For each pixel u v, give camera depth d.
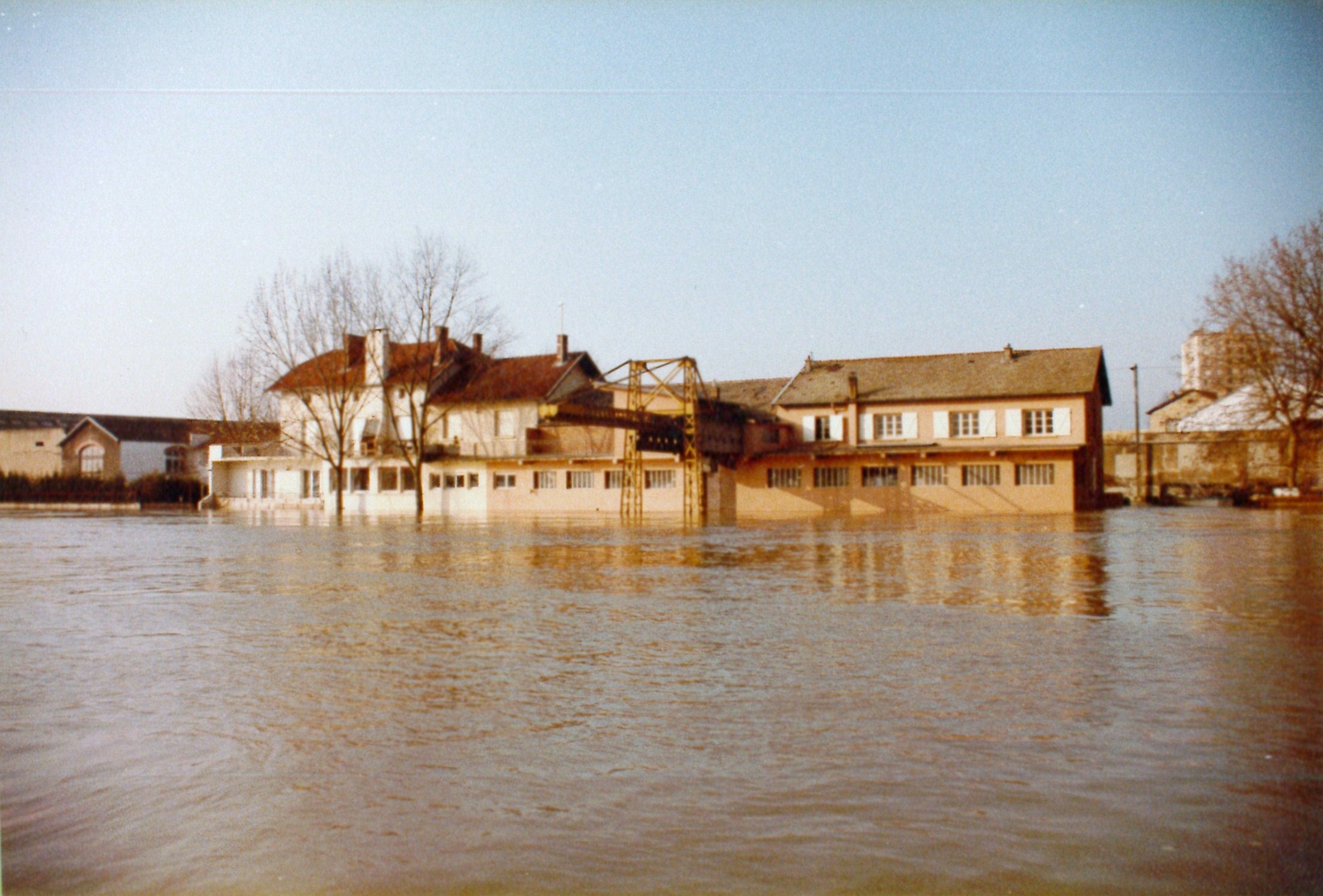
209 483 74.69
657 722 6.69
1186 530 29.78
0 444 90.31
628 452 54.41
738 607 12.52
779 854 4.53
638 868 4.40
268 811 5.11
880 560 19.84
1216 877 4.27
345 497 68.31
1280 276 44.94
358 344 63.41
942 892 4.18
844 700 7.21
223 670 8.54
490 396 64.25
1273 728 6.33
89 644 9.95
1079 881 4.25
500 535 32.16
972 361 55.88
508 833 4.79
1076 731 6.29
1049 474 50.78
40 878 4.40
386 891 4.23
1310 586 14.05
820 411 56.28
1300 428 48.25
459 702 7.32
